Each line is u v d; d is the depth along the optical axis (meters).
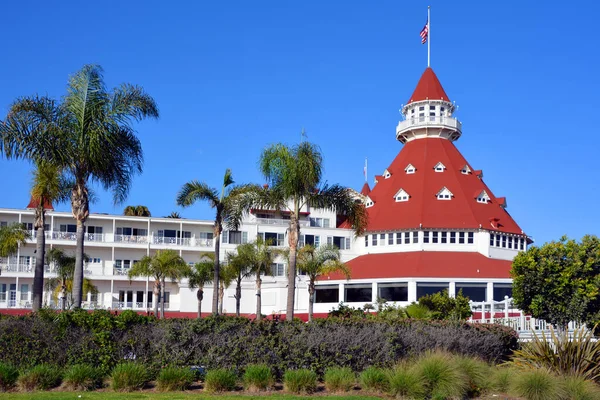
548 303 38.53
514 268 40.06
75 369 22.25
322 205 37.84
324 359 24.91
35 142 29.41
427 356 24.12
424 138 100.62
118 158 31.30
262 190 41.94
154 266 72.25
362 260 90.44
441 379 22.34
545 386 22.77
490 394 23.25
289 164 36.16
